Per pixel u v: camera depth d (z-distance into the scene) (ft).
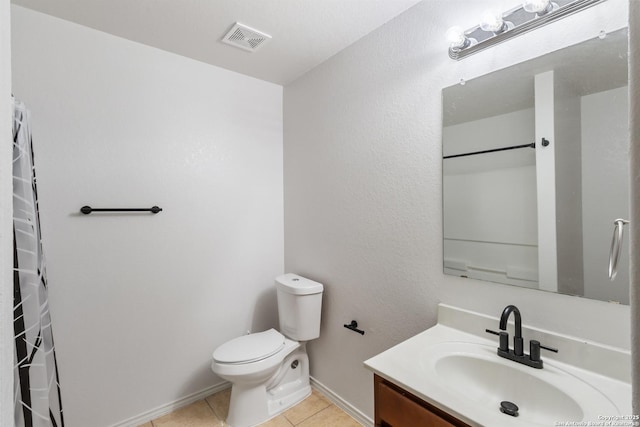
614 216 3.15
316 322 6.54
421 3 4.87
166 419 6.13
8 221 1.24
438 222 4.69
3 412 1.17
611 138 3.17
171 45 6.10
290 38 5.88
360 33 5.73
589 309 3.33
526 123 3.79
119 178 5.79
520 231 3.85
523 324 3.82
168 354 6.36
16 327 3.62
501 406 3.30
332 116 6.51
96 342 5.59
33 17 5.01
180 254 6.49
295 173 7.62
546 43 3.62
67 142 5.29
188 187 6.58
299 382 6.77
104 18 5.25
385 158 5.45
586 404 2.83
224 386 7.07
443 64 4.61
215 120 6.94
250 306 7.50
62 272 5.26
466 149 4.35
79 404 5.43
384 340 5.49
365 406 5.87
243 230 7.39
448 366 3.70
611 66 3.18
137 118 5.97
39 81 5.06
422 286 4.91
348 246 6.18
